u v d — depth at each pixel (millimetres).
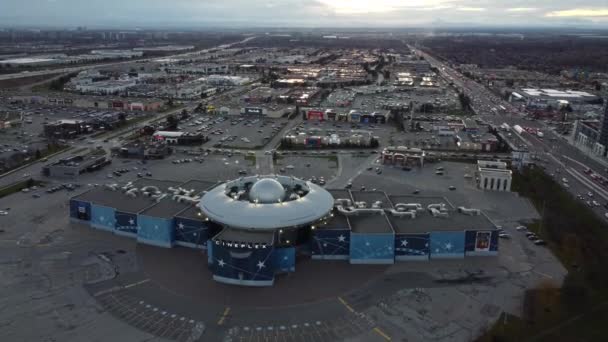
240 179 92688
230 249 70125
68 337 58094
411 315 63656
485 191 114188
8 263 75562
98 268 74750
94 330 59531
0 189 109938
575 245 84125
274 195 82875
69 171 119938
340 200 89250
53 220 92688
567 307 65875
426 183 120188
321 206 82562
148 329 59938
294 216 77812
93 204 88562
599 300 67750
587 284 71875
